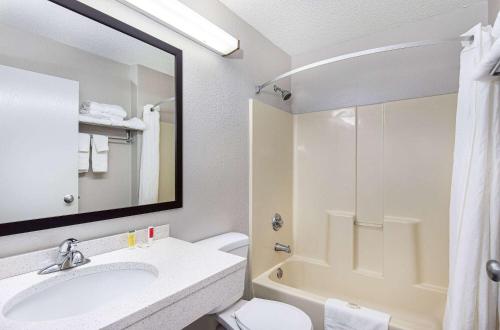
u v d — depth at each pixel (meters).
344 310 1.37
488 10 1.69
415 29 1.96
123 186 1.13
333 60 1.66
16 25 0.85
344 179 2.19
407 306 1.85
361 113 2.13
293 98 2.51
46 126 0.91
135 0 1.12
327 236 2.23
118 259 0.99
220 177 1.65
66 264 0.88
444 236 1.80
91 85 1.03
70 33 0.98
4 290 0.75
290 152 2.39
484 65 0.91
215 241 1.50
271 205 2.10
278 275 2.06
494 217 1.05
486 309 1.05
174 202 1.34
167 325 0.74
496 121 1.06
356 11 1.81
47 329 0.59
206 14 1.56
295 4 1.72
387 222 1.96
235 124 1.77
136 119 1.18
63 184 0.95
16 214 0.84
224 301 0.94
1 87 0.82
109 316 0.64
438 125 1.84
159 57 1.27
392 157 1.99
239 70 1.82
